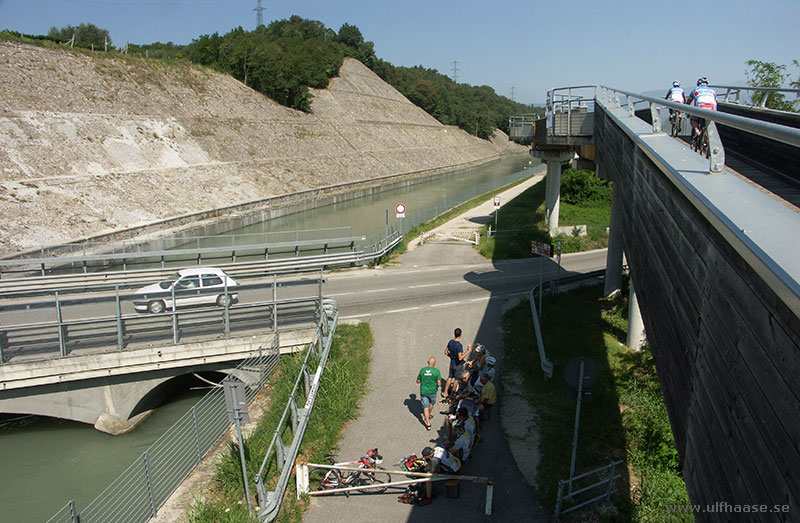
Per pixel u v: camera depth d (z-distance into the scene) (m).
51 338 14.81
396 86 129.62
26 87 41.47
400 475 10.77
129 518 9.88
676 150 6.21
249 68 73.06
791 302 2.53
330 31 138.12
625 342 17.47
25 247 27.50
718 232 4.13
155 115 50.19
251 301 16.56
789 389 2.81
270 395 14.28
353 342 17.38
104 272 23.41
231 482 10.57
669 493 9.97
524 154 156.12
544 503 10.00
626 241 10.08
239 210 44.56
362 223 44.81
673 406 5.76
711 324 4.28
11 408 14.71
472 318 19.67
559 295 22.12
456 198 51.88
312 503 10.17
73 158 38.78
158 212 39.16
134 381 15.41
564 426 12.35
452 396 13.58
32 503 12.34
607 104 14.59
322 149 69.25
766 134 2.88
